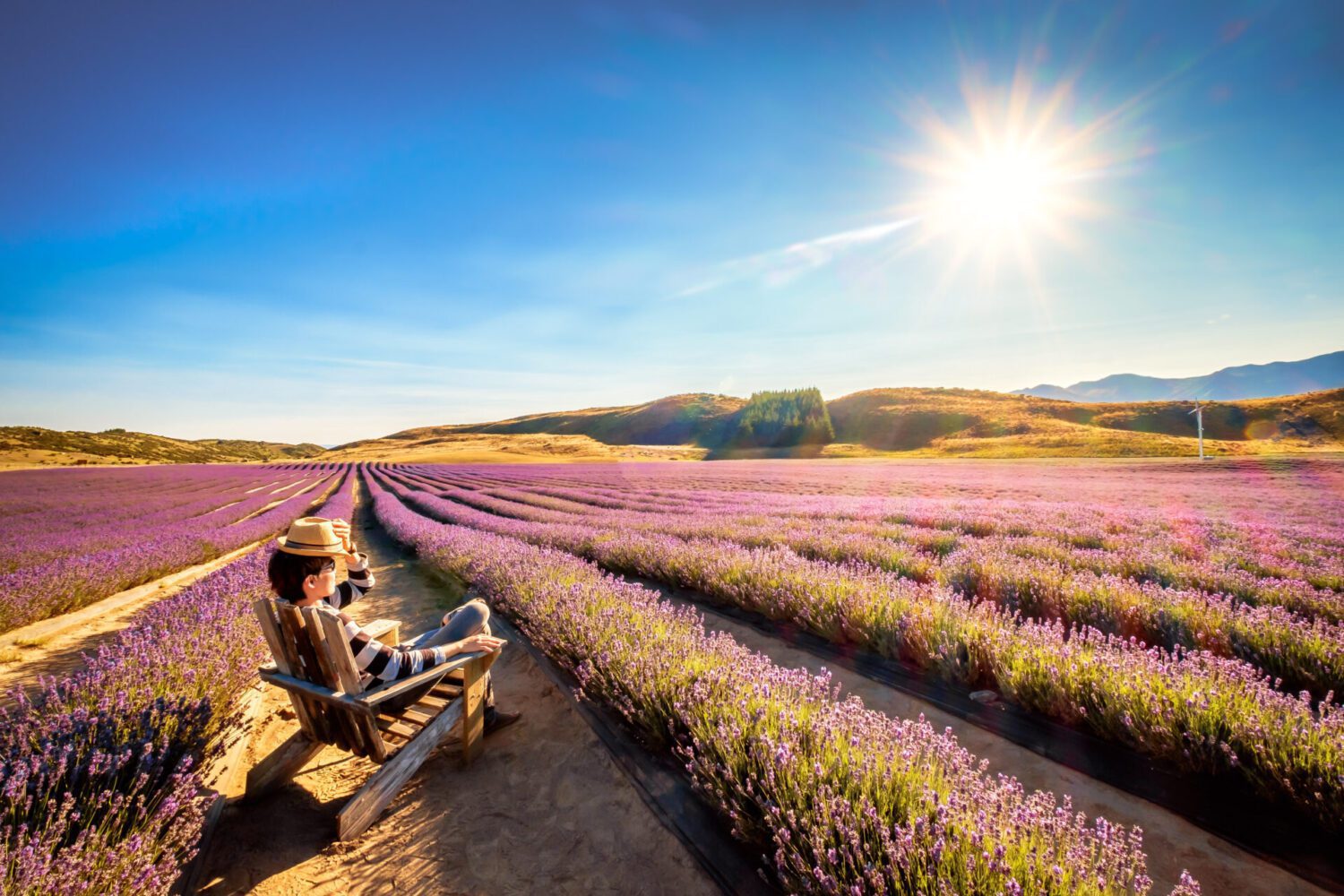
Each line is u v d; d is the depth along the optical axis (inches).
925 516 510.0
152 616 202.8
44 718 111.6
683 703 127.2
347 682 104.0
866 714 114.3
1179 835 100.8
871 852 80.4
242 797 121.0
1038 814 80.7
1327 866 90.7
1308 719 107.4
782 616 228.4
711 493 1011.9
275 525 634.8
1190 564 259.1
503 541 373.4
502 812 115.4
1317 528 398.6
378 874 98.7
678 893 92.3
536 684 180.1
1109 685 130.8
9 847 77.9
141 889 78.0
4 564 346.6
